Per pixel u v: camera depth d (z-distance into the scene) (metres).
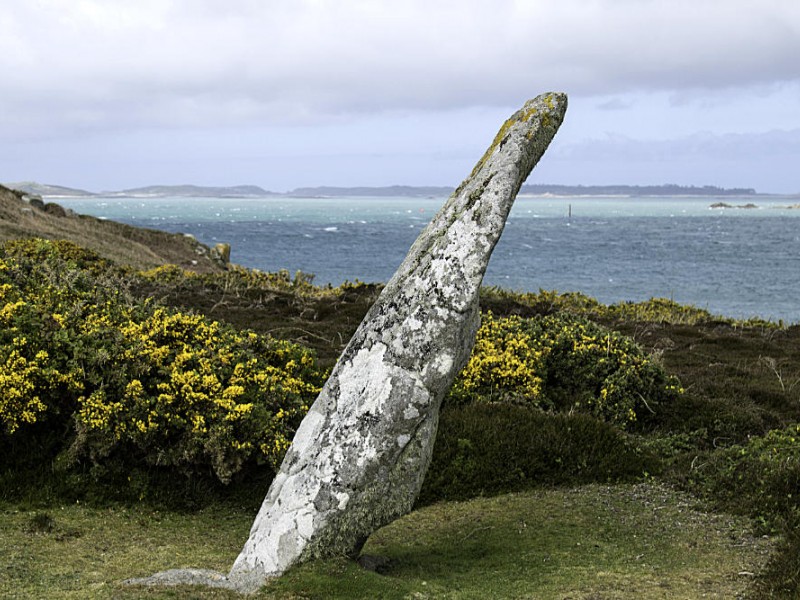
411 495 5.69
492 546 6.61
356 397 5.65
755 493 7.56
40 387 7.60
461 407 9.75
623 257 72.38
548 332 11.66
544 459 8.66
